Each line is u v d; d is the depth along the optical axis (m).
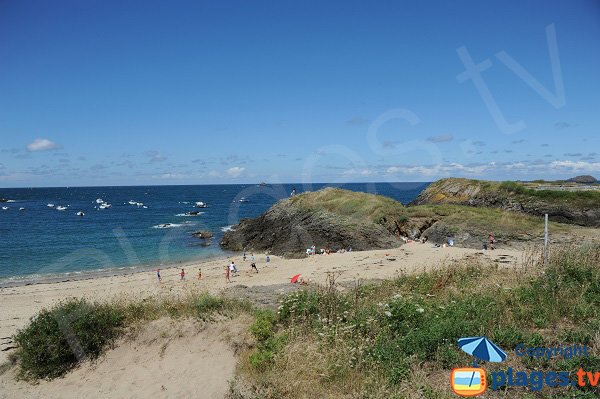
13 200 121.12
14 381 8.73
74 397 8.06
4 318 15.46
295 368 7.00
